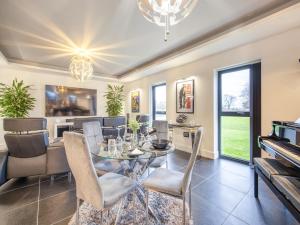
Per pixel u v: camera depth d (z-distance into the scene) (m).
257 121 3.30
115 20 2.71
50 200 2.16
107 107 6.94
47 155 2.66
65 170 2.75
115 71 6.30
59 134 5.59
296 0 2.15
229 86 3.84
